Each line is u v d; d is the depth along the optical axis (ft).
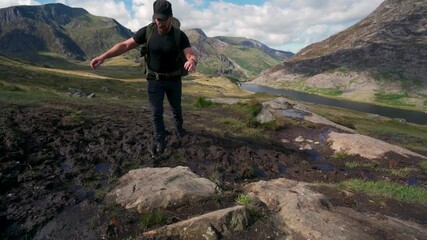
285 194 9.11
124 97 96.48
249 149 15.64
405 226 8.41
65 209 8.32
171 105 11.07
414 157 19.36
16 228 7.41
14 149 11.19
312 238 7.20
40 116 15.67
